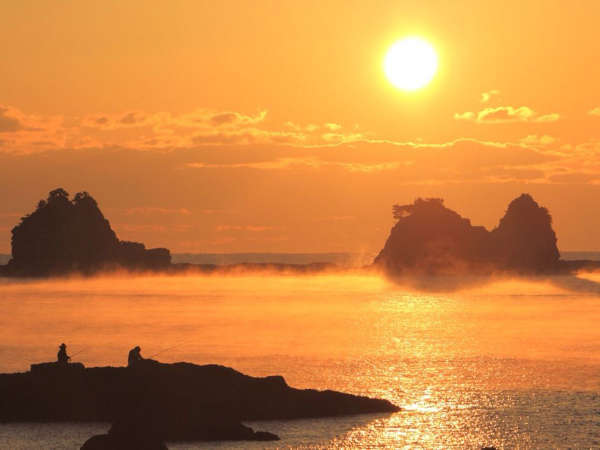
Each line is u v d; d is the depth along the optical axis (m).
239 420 150.25
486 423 151.25
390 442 139.25
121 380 156.50
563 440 139.75
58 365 162.50
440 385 191.50
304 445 137.12
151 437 128.38
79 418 153.00
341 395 162.12
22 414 153.88
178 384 153.62
